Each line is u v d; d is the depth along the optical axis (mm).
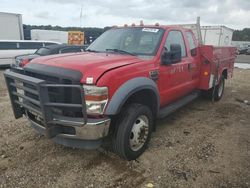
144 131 4031
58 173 3586
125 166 3781
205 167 3793
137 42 4734
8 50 15633
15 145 4371
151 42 4652
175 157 4059
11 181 3396
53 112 3434
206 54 6133
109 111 3361
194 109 6730
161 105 4723
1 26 20141
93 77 3283
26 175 3531
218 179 3510
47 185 3328
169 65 4656
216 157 4098
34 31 27125
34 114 3715
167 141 4633
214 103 7383
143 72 3984
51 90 3471
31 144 4410
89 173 3598
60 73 3402
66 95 3393
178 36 5309
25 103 3764
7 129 5055
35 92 3328
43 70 3576
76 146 3592
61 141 3680
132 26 5215
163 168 3740
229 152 4289
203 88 6324
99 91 3271
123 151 3727
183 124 5562
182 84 5348
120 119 3689
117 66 3652
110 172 3627
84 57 4004
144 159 3977
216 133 5102
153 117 4383
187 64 5406
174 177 3527
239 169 3766
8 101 7324
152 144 4484
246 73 15352
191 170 3701
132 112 3711
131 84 3635
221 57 6957
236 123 5734
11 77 3695
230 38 21344
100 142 3588
